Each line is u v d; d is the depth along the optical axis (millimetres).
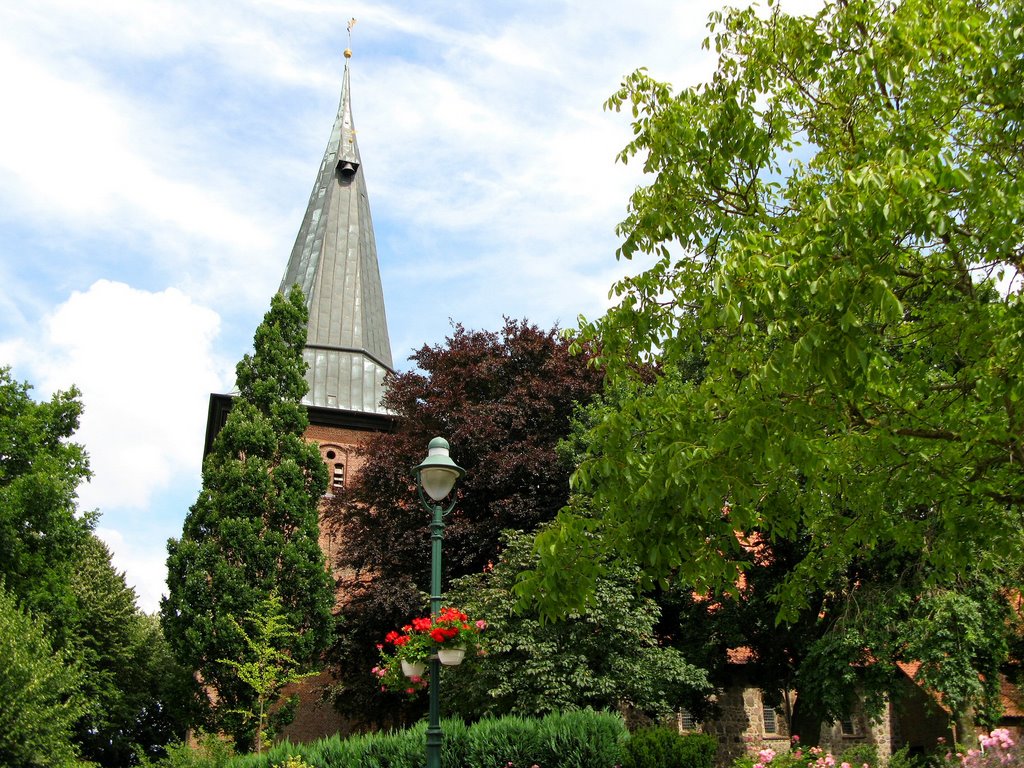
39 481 30047
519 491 29047
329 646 29125
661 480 7793
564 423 30453
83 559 41531
